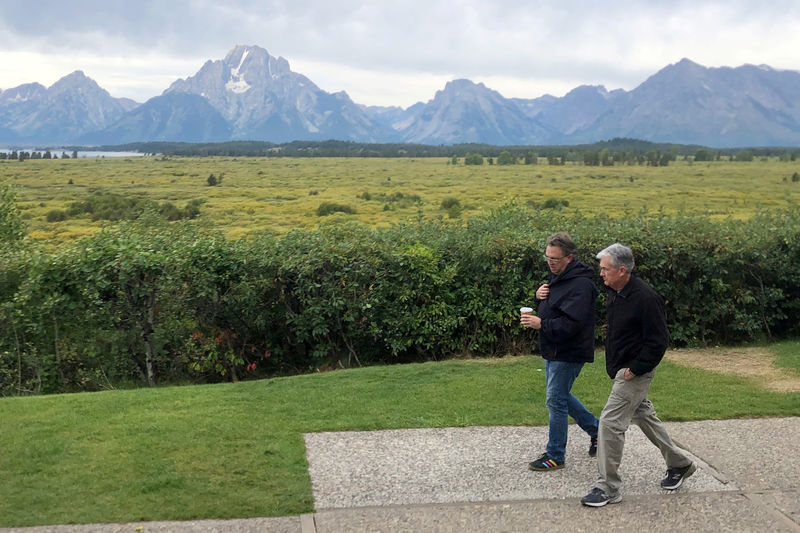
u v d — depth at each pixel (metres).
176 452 4.82
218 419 5.59
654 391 6.77
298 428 5.44
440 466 4.76
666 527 3.89
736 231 9.73
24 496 4.06
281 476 4.48
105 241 8.24
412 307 8.61
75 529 3.69
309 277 8.40
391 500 4.20
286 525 3.82
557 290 4.62
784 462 4.89
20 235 14.06
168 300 8.12
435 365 7.87
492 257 8.75
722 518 4.00
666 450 4.39
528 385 6.86
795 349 8.84
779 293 9.40
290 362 8.82
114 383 8.17
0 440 4.99
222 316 8.35
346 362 8.75
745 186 106.06
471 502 4.19
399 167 181.25
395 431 5.47
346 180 126.44
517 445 5.20
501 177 134.00
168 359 8.24
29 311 7.79
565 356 4.59
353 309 8.42
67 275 7.86
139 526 3.74
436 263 8.66
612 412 4.23
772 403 6.32
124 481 4.31
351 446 5.11
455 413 5.92
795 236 9.58
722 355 8.73
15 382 7.88
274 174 146.25
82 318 7.97
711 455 5.04
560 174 144.38
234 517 3.90
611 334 4.30
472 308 8.70
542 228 10.24
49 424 5.38
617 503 4.21
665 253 9.14
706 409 6.13
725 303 9.30
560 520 3.96
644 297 4.14
